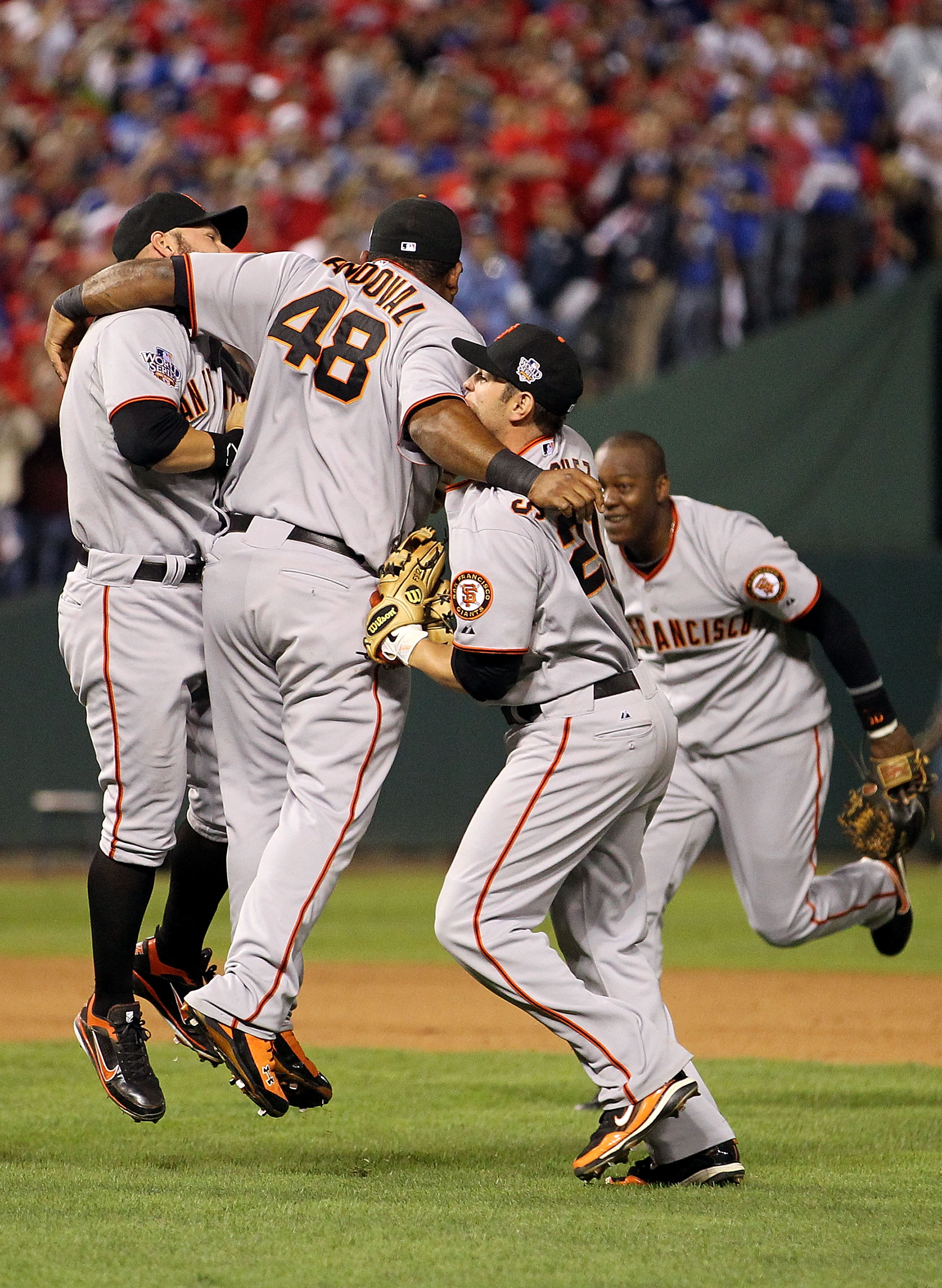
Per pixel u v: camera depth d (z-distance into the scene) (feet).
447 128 173.06
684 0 189.57
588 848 43.50
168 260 46.11
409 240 46.21
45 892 136.36
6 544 150.20
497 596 41.19
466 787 148.77
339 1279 33.06
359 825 44.86
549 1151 49.29
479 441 41.75
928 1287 32.58
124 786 47.01
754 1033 74.43
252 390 45.34
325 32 189.26
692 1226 38.17
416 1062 66.74
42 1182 43.55
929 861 155.33
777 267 152.05
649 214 150.10
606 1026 42.68
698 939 110.52
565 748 42.73
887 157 174.50
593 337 150.92
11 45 189.88
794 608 55.67
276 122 177.99
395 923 116.26
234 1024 42.93
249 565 44.42
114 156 178.60
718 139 157.38
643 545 56.59
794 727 57.72
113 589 46.85
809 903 58.85
